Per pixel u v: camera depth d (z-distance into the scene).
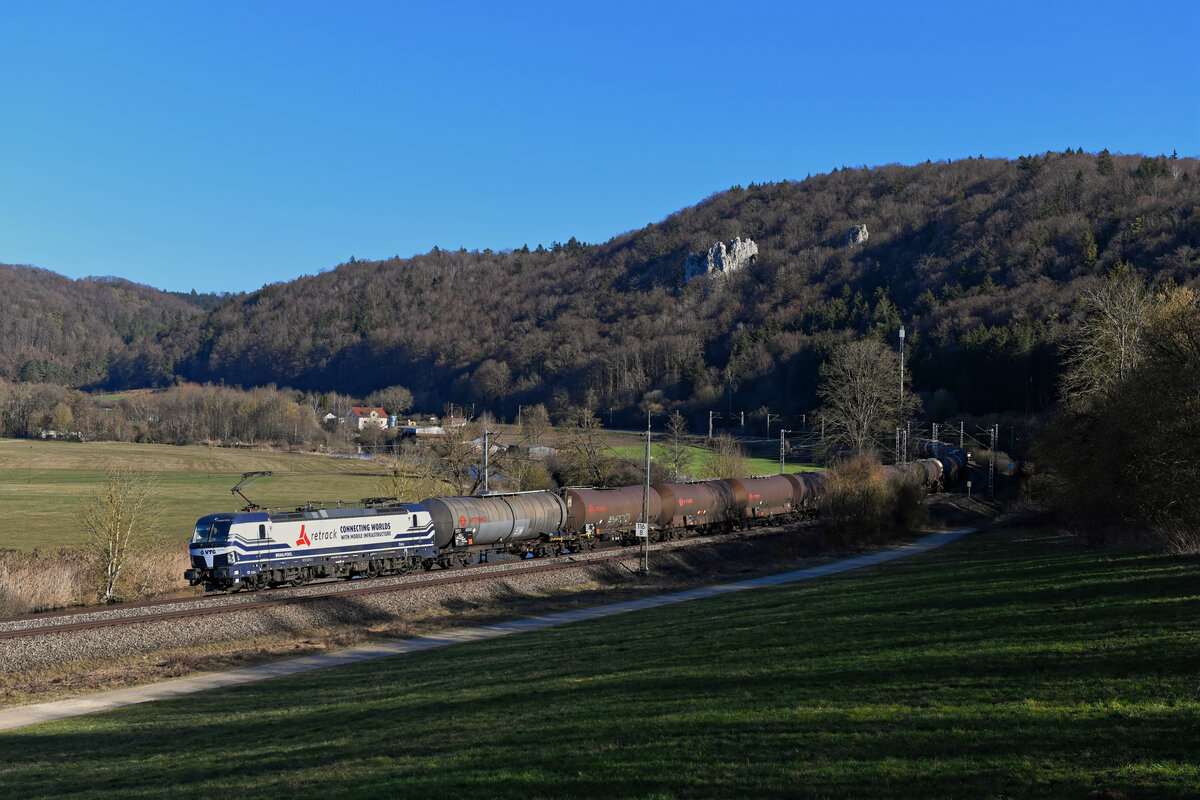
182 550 51.44
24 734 22.62
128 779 16.52
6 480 112.44
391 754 15.69
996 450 118.56
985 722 13.05
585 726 15.77
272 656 32.38
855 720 14.01
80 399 185.50
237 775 15.79
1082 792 10.07
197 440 173.50
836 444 100.62
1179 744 11.16
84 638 30.91
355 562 44.03
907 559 54.12
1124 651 16.25
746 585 47.47
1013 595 26.14
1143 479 38.44
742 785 11.62
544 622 38.47
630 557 53.00
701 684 18.58
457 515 47.94
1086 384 59.00
